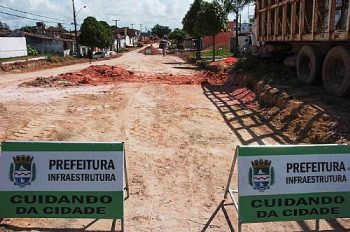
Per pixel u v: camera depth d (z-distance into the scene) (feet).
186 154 27.04
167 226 17.13
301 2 41.11
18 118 37.40
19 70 97.60
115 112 41.39
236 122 36.24
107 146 16.38
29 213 16.28
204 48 239.30
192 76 82.38
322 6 38.14
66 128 33.96
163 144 29.50
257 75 56.70
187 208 18.88
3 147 16.29
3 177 16.26
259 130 32.81
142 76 81.82
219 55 171.32
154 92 56.59
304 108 34.01
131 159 25.86
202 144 29.45
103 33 214.07
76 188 16.25
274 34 51.19
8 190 16.22
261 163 15.94
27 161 16.22
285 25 46.93
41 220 17.39
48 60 130.21
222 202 19.52
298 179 16.17
